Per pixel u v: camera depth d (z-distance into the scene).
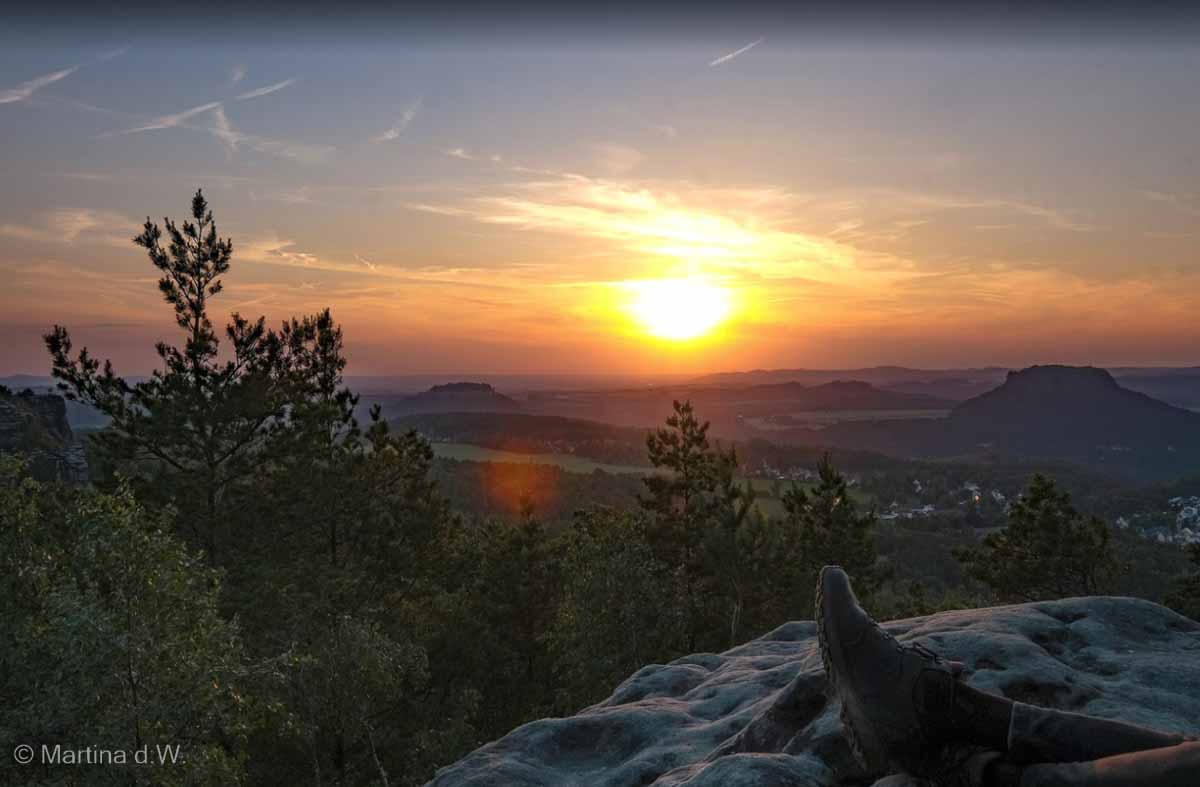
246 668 13.52
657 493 40.47
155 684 11.77
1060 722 2.38
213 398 22.45
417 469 30.06
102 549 11.93
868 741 2.81
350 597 23.03
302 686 18.98
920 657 2.81
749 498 31.67
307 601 20.88
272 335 23.84
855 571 34.44
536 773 6.21
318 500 25.16
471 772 6.31
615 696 8.23
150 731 11.54
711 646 32.81
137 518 12.72
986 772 2.38
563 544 38.72
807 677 5.11
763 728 5.14
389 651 20.67
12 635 11.06
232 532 23.16
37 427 118.19
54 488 13.49
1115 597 5.95
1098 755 2.26
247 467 23.31
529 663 36.34
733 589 32.03
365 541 27.08
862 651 2.88
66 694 10.61
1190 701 4.35
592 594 27.39
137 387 22.38
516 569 35.72
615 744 6.54
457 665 30.42
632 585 27.14
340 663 19.23
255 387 22.83
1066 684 4.51
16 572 11.90
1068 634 5.38
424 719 27.86
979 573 35.72
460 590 31.41
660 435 40.72
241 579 21.66
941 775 2.54
